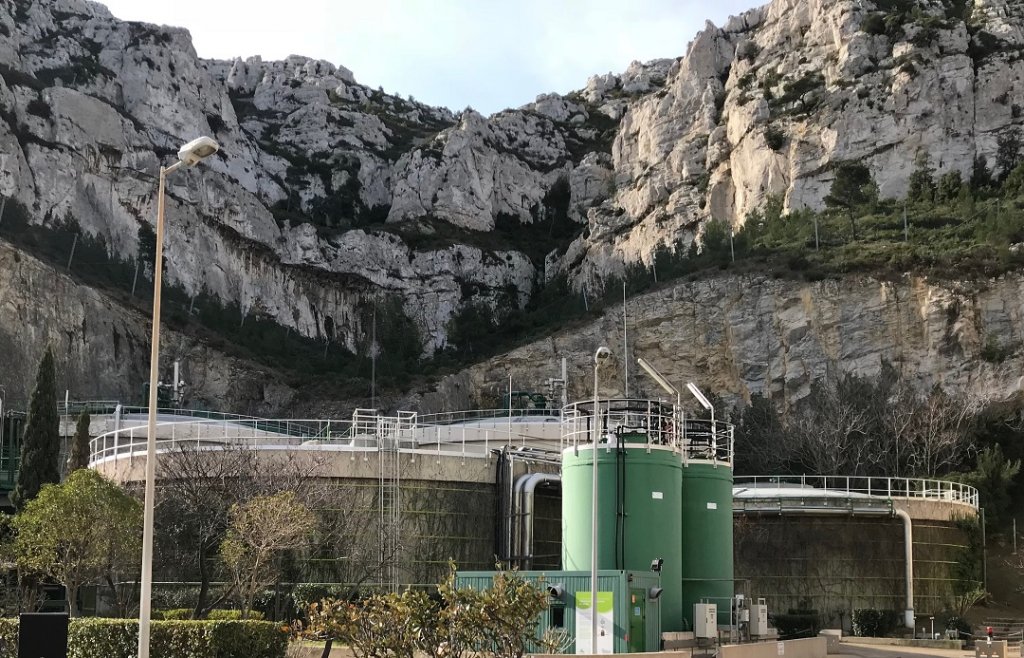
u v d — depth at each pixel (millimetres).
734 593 46500
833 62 148375
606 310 126000
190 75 170000
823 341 110000
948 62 135500
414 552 49844
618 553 39750
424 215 183000
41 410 52281
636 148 189125
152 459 25500
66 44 159500
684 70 183375
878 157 133375
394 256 169125
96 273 126688
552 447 66750
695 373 117062
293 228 163625
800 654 39031
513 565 47688
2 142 126250
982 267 107188
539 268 181875
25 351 102938
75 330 109500
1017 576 73375
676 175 161875
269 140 199875
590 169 195000
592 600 33500
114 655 31422
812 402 103875
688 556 43219
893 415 93375
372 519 49500
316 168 192875
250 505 39719
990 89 133375
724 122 159625
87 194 135000
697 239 146375
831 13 154000
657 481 40469
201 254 144375
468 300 169250
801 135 139375
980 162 130375
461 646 26094
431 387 127562
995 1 142875
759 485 71500
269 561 43125
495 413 103562
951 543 64500
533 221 194875
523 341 133625
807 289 112500
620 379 120312
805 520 60625
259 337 143000
